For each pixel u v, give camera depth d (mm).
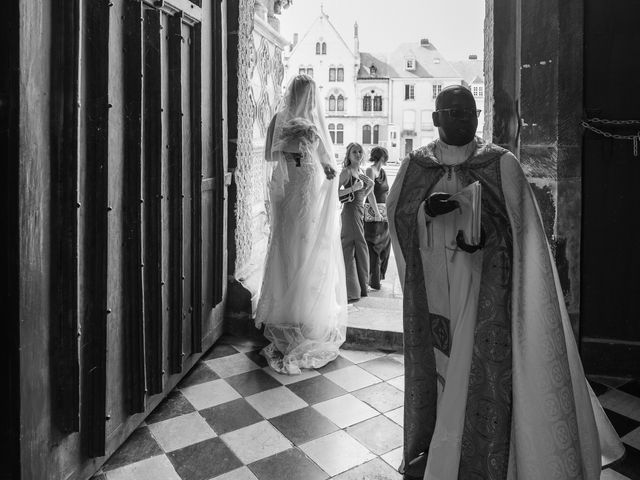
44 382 1950
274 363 3549
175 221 2988
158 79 2688
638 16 3287
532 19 3326
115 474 2352
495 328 1939
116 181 2387
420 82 46594
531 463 1812
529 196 1960
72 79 1955
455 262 2070
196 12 3133
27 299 1829
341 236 4711
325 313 3748
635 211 3402
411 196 2158
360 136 47062
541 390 1839
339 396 3135
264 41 5320
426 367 2197
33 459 1885
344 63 46312
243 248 4246
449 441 2020
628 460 2459
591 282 3488
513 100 3502
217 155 3680
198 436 2680
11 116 1743
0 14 1720
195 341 3420
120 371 2504
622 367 3439
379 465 2424
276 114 3811
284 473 2365
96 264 2227
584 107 3363
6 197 1774
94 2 2145
